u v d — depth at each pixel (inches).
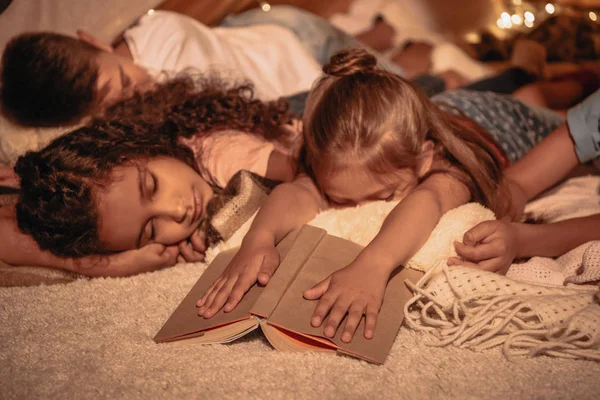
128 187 36.6
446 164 38.4
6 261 38.3
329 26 72.0
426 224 32.3
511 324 28.1
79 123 51.8
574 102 64.3
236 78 57.2
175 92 51.3
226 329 29.1
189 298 32.5
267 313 28.2
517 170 43.5
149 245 38.9
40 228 37.3
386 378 26.1
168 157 40.6
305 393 25.3
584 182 48.0
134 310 33.7
